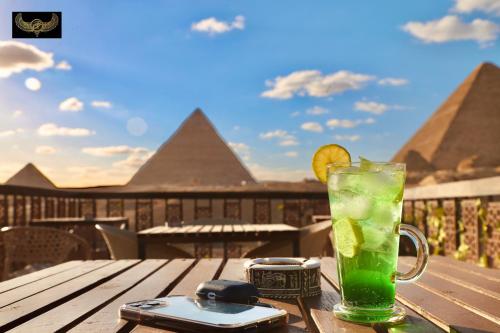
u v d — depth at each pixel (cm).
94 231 577
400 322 88
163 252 388
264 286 111
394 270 91
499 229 300
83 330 83
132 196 670
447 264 158
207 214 670
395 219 91
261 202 679
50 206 626
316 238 395
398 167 92
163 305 91
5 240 360
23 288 122
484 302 100
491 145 10362
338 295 113
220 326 78
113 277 139
